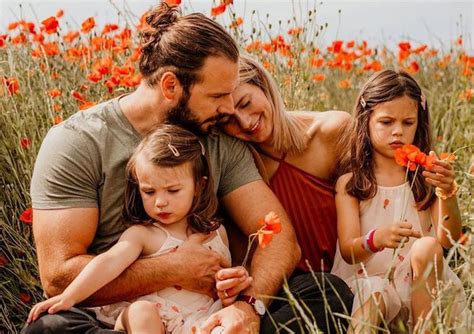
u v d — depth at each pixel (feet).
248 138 11.08
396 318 10.44
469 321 9.24
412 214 11.13
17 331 12.23
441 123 17.30
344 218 11.12
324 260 11.61
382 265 10.87
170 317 9.82
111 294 9.78
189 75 10.14
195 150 10.20
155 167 9.93
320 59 16.48
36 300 12.32
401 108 11.01
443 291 9.39
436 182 10.17
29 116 13.69
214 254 10.05
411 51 19.12
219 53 10.14
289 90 14.79
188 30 10.19
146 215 10.34
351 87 20.11
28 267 12.77
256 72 11.10
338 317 9.89
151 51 10.37
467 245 9.39
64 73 15.39
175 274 9.82
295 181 11.63
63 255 9.93
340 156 11.54
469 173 12.45
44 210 10.13
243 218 10.80
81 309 9.91
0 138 13.61
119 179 10.35
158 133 10.14
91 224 10.19
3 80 13.99
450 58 21.13
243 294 9.94
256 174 11.00
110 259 9.71
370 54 20.62
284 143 11.44
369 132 11.27
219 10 13.39
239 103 10.82
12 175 13.32
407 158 10.08
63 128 10.46
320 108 18.38
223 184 10.90
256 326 9.69
